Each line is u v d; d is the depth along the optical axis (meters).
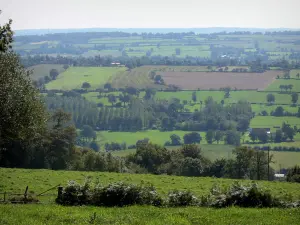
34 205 31.25
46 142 81.19
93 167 83.81
